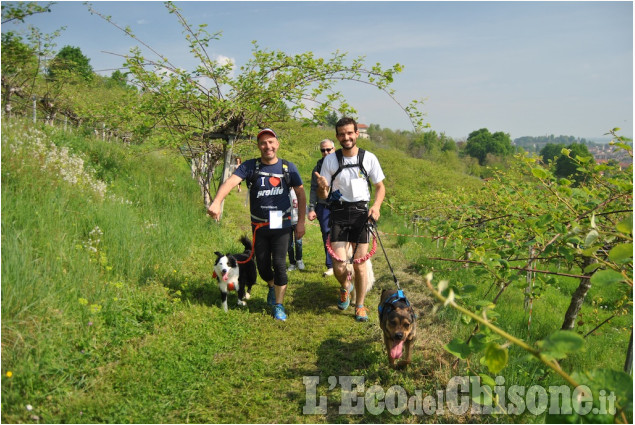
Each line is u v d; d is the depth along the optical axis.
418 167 32.06
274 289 5.38
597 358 4.66
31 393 3.12
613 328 5.90
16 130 7.44
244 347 4.40
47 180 6.23
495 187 5.59
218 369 3.92
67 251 4.80
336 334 4.84
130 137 12.20
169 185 10.02
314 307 5.66
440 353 4.31
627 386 1.71
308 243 9.30
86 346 3.71
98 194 6.93
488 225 5.47
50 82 12.35
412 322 3.95
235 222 9.91
